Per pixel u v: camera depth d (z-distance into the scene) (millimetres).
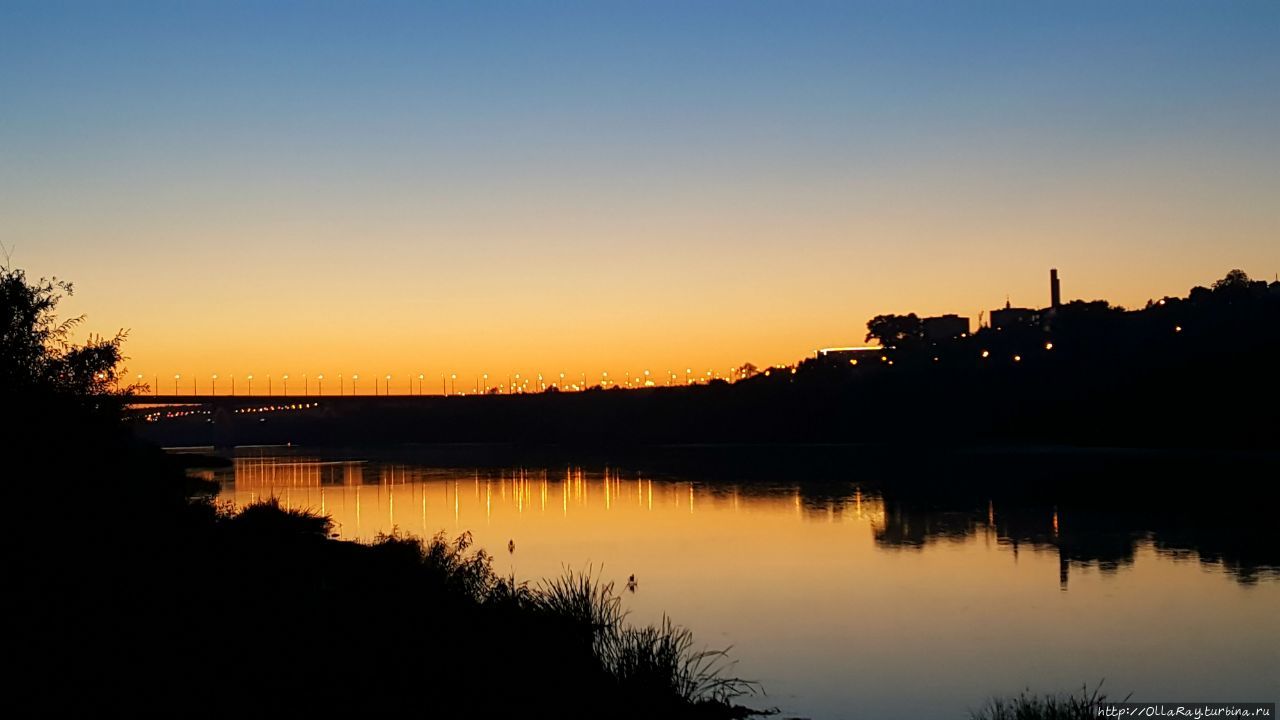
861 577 31219
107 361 23672
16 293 22656
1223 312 132000
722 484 74312
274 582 21766
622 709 14719
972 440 125875
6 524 19125
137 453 25641
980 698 18375
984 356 155125
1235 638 23109
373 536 40406
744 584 29953
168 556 22328
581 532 43938
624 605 26578
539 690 14711
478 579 21938
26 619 16844
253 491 73250
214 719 12695
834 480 76688
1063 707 16188
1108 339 137750
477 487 75250
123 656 15328
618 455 130875
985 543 39500
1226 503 53062
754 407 164500
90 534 20578
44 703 12906
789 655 21344
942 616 25438
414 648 16250
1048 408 123688
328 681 14609
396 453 164750
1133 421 110062
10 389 21281
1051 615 25453
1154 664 20938
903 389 145625
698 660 19312
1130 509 51281
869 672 20031
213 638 16641
